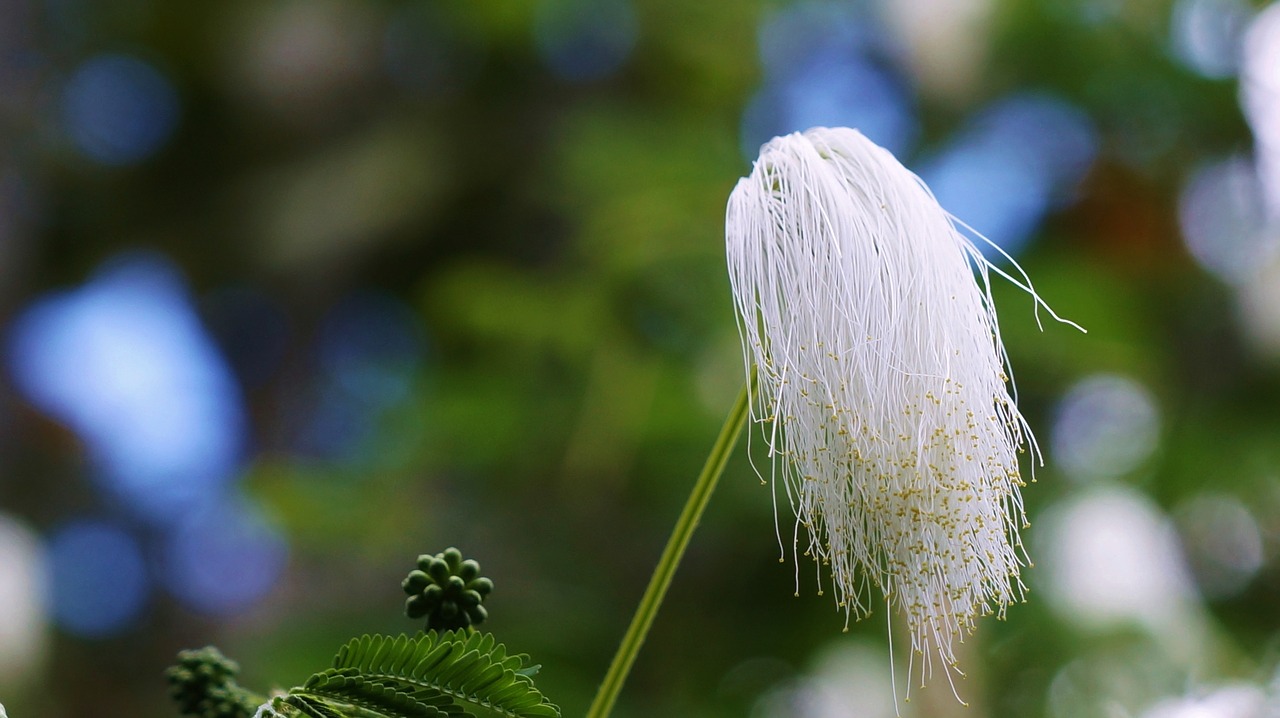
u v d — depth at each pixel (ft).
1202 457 24.35
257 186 37.19
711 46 29.32
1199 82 27.27
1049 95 27.61
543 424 23.18
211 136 39.01
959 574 7.71
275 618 26.20
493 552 23.27
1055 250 26.27
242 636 30.07
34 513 38.52
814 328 7.86
